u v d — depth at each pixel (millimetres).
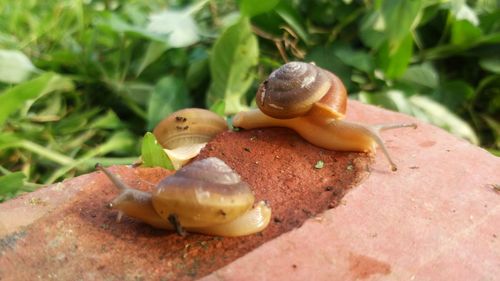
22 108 135
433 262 81
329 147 102
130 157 136
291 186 94
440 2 158
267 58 155
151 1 179
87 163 128
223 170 79
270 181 96
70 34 162
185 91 145
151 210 82
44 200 92
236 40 137
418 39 167
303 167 99
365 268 78
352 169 97
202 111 114
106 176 98
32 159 132
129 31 145
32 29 158
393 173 96
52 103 143
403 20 140
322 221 84
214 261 79
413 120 114
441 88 161
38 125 139
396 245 82
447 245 83
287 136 106
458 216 88
